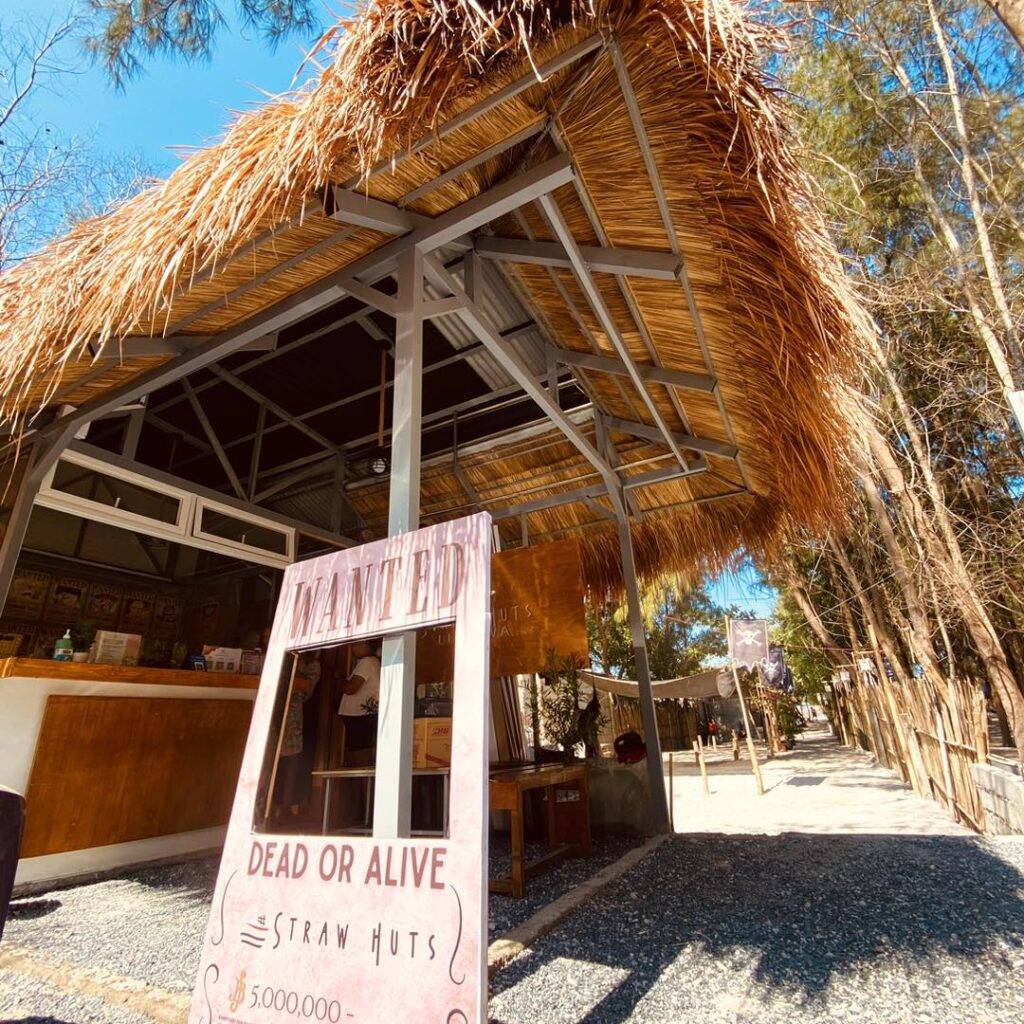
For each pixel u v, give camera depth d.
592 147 2.06
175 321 2.73
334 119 1.68
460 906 1.24
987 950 1.99
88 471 3.83
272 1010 1.36
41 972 2.06
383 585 1.73
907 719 7.16
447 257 3.30
